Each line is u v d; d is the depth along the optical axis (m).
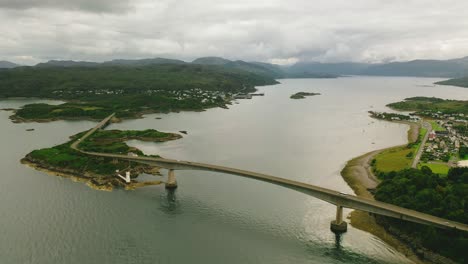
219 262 123.38
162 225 148.62
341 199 141.88
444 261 119.19
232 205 168.50
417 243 129.50
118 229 144.38
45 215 155.62
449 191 149.00
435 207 139.62
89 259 123.62
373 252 129.62
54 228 144.25
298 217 156.50
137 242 135.00
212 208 165.25
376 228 145.12
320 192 146.88
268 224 150.50
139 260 123.81
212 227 147.62
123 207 165.50
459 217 129.88
